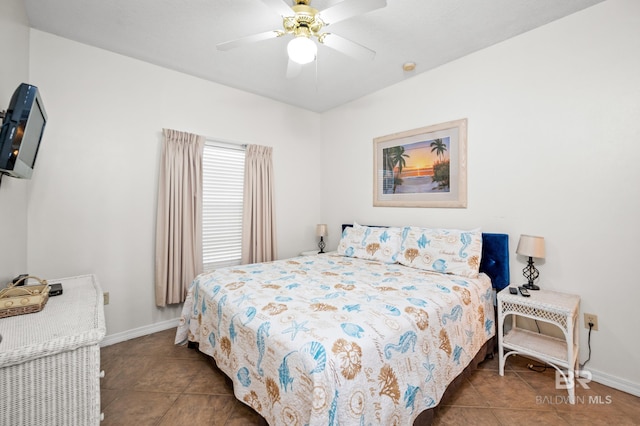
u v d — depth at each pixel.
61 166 2.34
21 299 1.31
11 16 1.74
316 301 1.72
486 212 2.56
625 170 1.88
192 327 2.29
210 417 1.64
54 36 2.30
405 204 3.20
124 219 2.65
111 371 2.10
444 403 1.73
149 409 1.70
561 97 2.13
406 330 1.44
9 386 0.96
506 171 2.43
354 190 3.83
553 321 1.85
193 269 2.98
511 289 2.14
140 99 2.72
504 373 2.07
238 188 3.46
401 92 3.21
